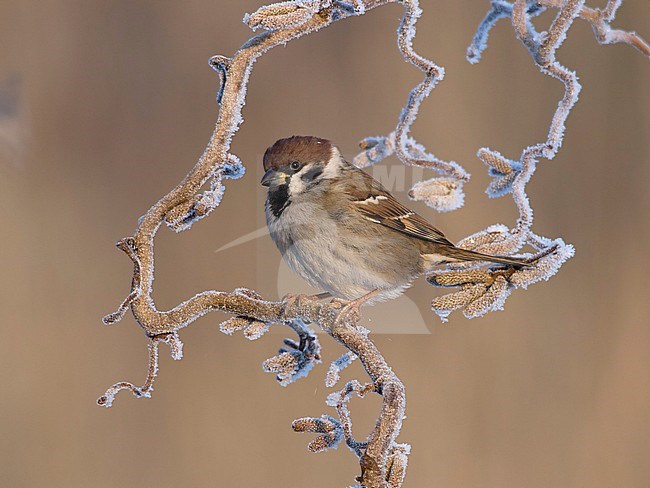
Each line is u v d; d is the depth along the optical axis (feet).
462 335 32.22
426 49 37.11
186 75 39.09
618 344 32.94
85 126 38.06
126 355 33.63
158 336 14.64
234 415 31.45
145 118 38.58
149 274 14.70
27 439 31.73
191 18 39.34
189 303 14.74
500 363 31.89
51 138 37.45
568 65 37.09
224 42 39.24
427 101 36.70
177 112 38.86
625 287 34.24
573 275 34.71
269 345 32.76
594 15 15.64
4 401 32.30
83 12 39.11
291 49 37.37
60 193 37.06
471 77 36.91
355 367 31.30
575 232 35.83
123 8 39.32
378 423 12.11
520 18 14.96
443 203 16.69
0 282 34.86
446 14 37.35
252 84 37.04
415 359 31.55
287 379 15.39
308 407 31.37
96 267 35.99
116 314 14.58
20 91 34.65
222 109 14.70
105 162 37.91
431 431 30.68
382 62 37.50
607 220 35.88
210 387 31.78
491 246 15.84
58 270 35.60
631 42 15.67
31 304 34.65
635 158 36.45
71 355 33.55
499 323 32.53
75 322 34.40
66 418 32.19
